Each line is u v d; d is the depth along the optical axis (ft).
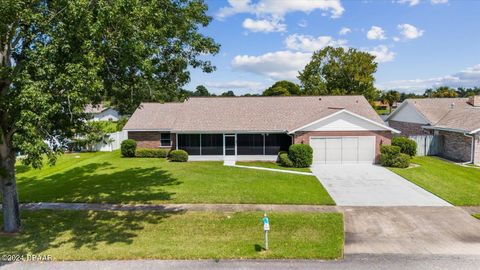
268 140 94.07
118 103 49.03
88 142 43.45
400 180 66.23
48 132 35.68
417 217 44.29
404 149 91.04
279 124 92.79
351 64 178.19
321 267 29.50
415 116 112.98
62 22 33.53
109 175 71.36
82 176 71.15
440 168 76.69
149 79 41.96
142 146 102.12
